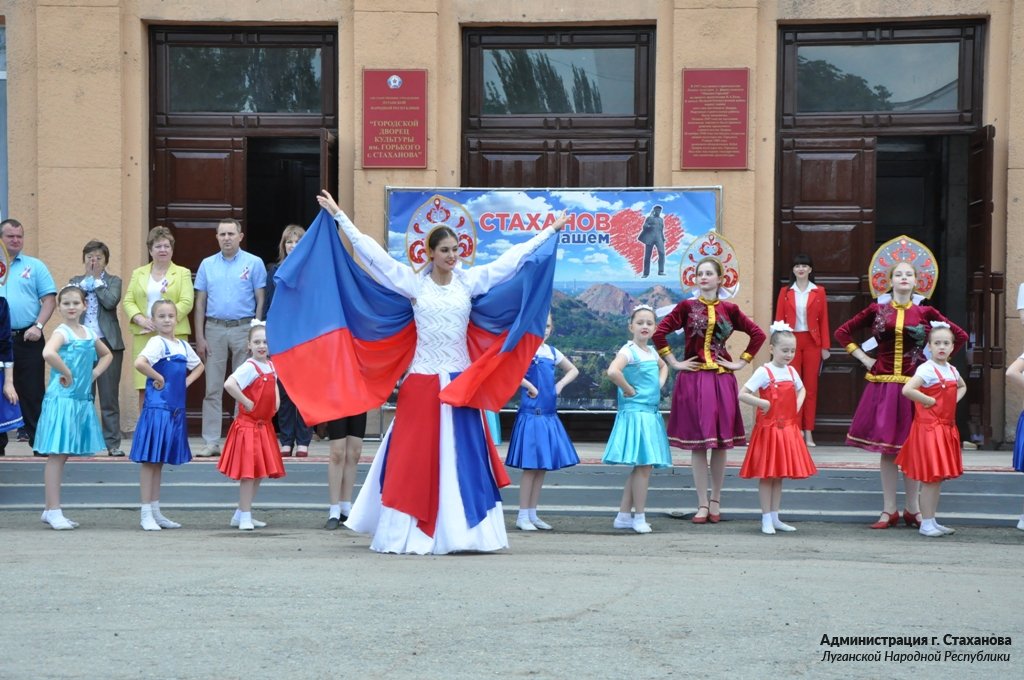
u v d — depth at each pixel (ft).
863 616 17.08
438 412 23.89
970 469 32.01
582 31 40.83
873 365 30.27
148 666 13.83
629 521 29.27
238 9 40.60
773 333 29.22
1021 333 38.81
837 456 36.73
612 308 38.52
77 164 40.14
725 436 30.25
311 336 24.48
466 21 40.40
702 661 14.38
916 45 40.24
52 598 17.76
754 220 39.78
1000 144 39.27
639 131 40.81
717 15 39.42
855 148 40.45
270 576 19.86
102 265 35.17
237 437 28.22
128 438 40.06
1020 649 15.29
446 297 24.20
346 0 40.47
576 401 38.52
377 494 24.43
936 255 47.62
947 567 22.72
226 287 35.45
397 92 39.83
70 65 40.11
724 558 23.59
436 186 40.24
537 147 41.09
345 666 13.91
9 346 30.35
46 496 28.73
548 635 15.56
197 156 41.47
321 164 39.04
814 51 40.60
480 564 21.77
